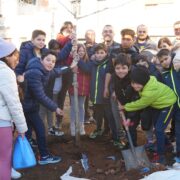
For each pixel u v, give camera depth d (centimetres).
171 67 216
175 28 300
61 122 293
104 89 250
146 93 203
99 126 268
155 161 215
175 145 235
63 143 255
